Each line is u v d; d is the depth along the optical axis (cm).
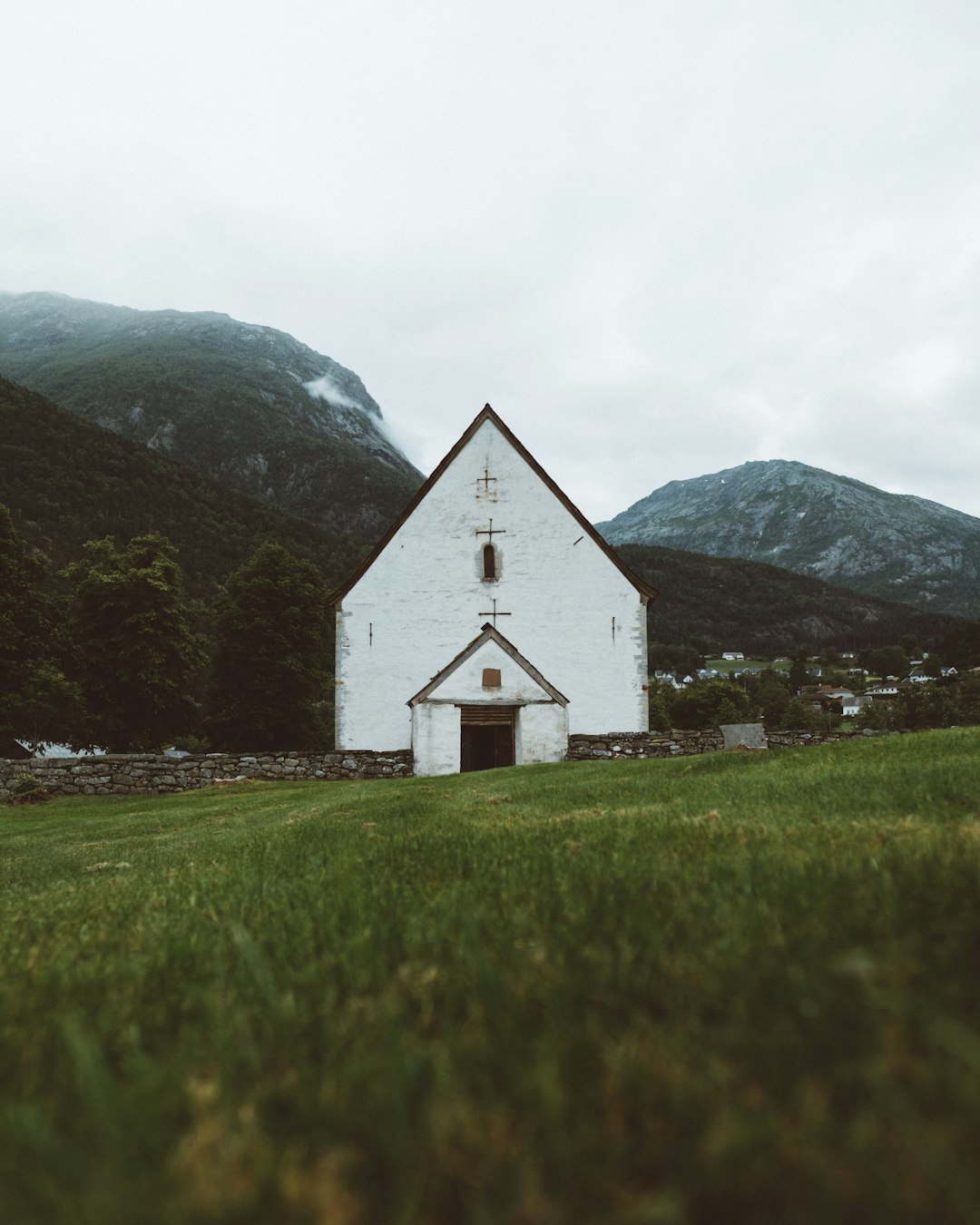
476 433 2880
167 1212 101
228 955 291
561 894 341
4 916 499
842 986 177
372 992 224
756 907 278
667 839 513
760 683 16950
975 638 16762
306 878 495
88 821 1688
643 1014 180
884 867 337
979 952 200
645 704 2794
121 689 4388
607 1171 113
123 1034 204
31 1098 162
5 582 3853
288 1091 154
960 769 762
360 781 2311
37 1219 106
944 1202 94
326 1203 104
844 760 1155
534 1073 146
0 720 3797
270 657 4562
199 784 2409
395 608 2792
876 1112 120
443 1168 115
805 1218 98
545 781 1409
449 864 490
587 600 2820
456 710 2497
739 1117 124
